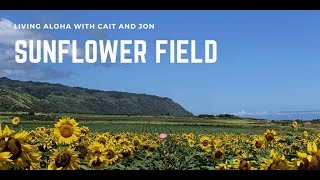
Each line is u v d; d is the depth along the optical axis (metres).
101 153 9.56
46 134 14.38
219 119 149.50
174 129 88.56
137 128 90.25
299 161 5.96
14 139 6.15
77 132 10.46
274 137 16.31
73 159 7.81
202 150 16.23
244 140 23.27
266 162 6.40
